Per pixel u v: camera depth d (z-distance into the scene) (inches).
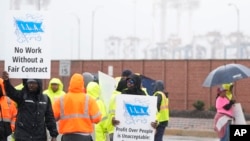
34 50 935.7
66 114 921.5
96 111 929.5
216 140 2231.8
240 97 3695.9
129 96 976.3
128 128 979.9
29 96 940.0
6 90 929.5
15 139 937.5
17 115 944.9
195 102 3705.7
